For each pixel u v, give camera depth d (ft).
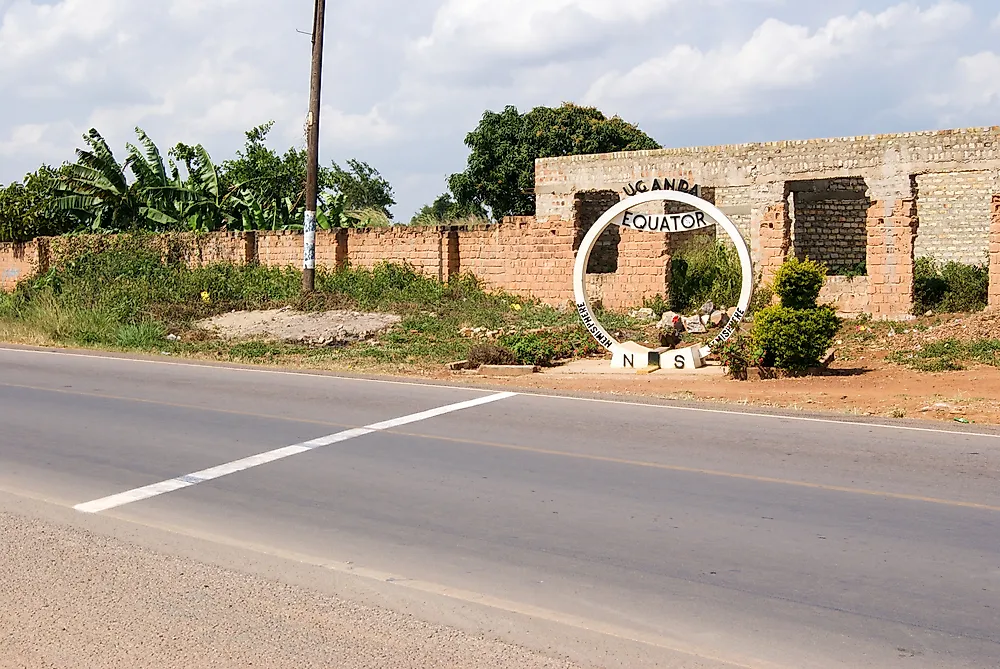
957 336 71.56
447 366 67.56
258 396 51.34
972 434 39.65
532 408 46.75
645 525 27.37
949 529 26.63
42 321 89.92
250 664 18.38
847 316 84.38
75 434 41.11
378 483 32.40
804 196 99.66
